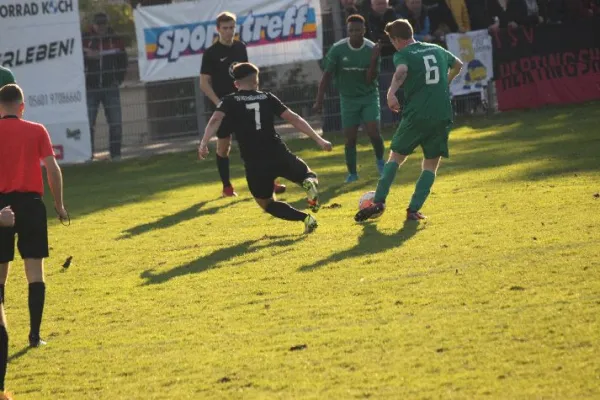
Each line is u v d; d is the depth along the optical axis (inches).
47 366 583.8
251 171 874.8
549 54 1736.0
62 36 1672.0
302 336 579.5
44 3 1665.8
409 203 930.1
